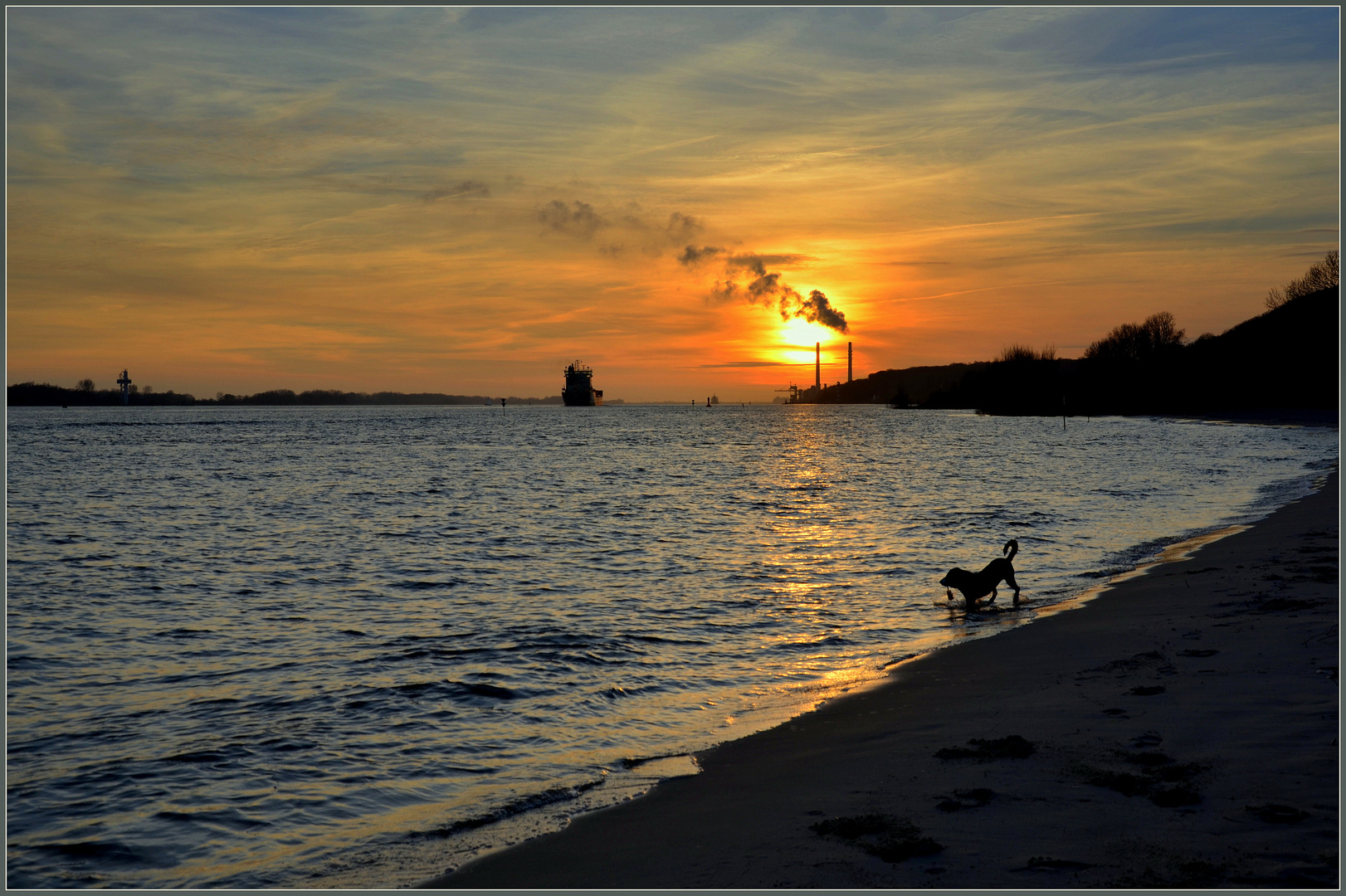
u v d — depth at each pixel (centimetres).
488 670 1162
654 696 1047
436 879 606
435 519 2945
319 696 1061
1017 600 1512
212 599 1667
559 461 6262
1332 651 940
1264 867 504
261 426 15250
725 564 1978
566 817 699
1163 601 1334
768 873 554
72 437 10431
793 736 867
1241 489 3441
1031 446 7438
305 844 684
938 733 817
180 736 930
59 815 746
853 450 7344
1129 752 705
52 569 2003
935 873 531
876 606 1527
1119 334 18900
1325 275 15212
